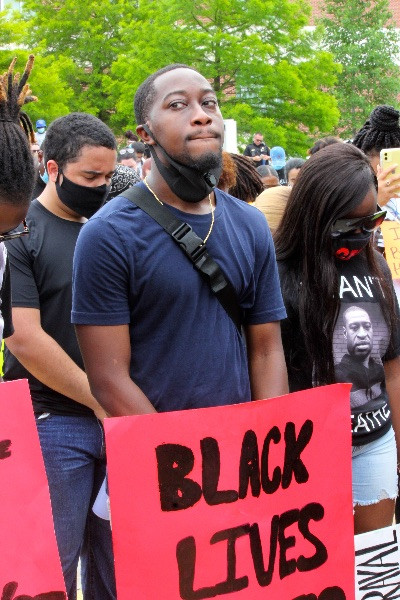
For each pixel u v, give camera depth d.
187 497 2.73
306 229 3.47
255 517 2.83
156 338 2.91
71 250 3.75
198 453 2.74
